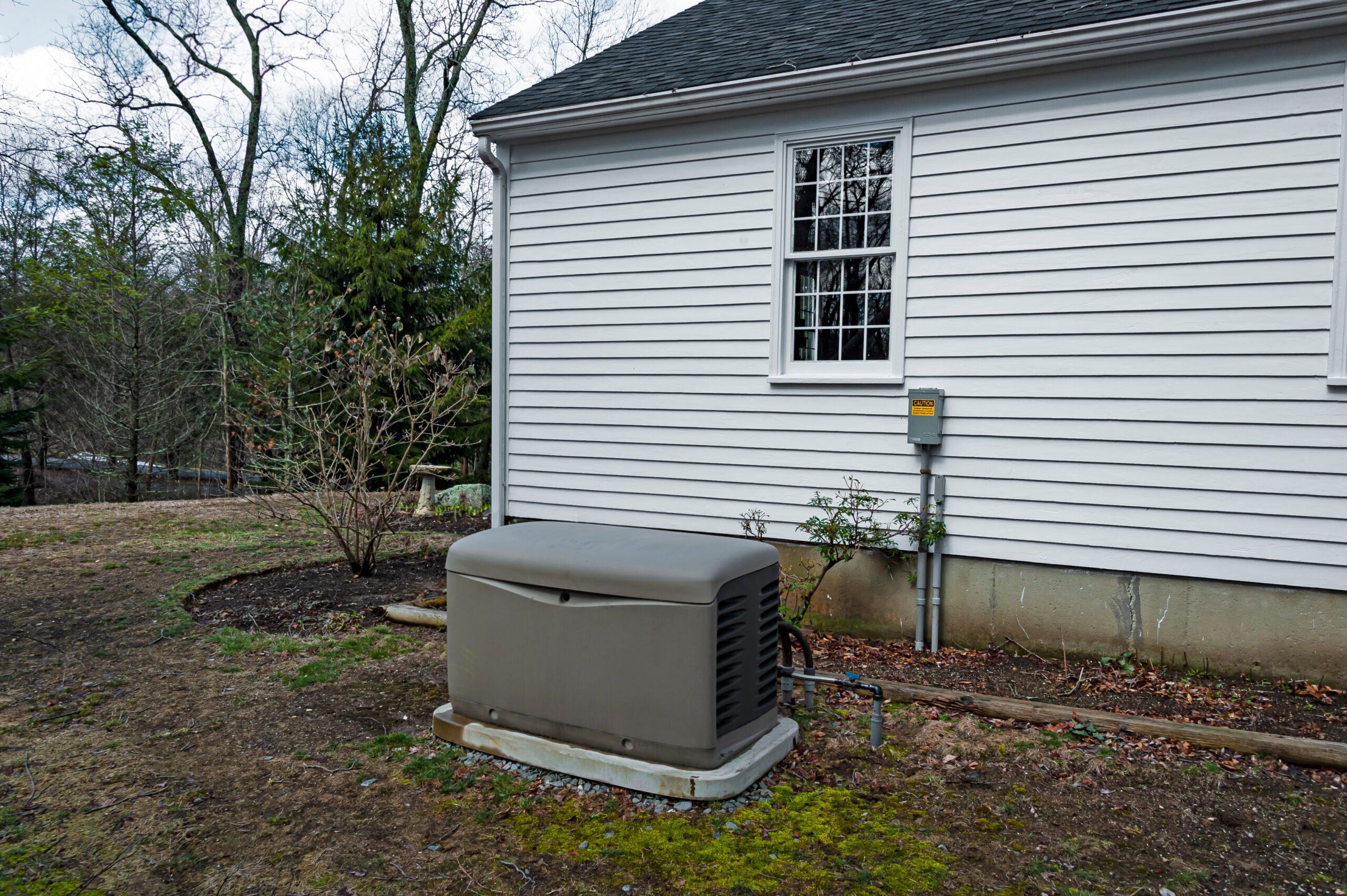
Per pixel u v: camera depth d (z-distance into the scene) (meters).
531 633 3.69
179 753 3.90
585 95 6.64
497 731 3.77
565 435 7.12
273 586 7.18
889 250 5.82
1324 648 4.76
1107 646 5.29
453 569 3.90
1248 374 4.87
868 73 5.57
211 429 20.20
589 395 6.99
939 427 5.54
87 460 21.12
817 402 6.08
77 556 8.26
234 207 21.42
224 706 4.49
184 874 2.92
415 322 15.82
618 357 6.84
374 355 8.40
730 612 3.46
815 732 4.14
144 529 9.90
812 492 6.13
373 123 20.16
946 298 5.66
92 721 4.28
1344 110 4.62
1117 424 5.21
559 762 3.59
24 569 7.67
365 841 3.15
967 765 3.81
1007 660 5.40
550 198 7.08
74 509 11.45
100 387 19.88
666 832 3.21
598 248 6.89
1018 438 5.48
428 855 3.05
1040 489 5.42
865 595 6.01
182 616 6.13
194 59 20.50
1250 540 4.90
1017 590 5.53
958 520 5.66
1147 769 3.72
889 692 4.57
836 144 6.01
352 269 15.19
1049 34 5.00
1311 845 3.14
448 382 8.00
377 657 5.32
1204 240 4.96
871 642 5.87
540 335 7.19
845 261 6.11
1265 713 4.41
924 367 5.74
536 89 7.30
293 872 2.94
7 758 3.84
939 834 3.22
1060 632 5.41
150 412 19.14
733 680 3.50
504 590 3.75
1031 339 5.42
